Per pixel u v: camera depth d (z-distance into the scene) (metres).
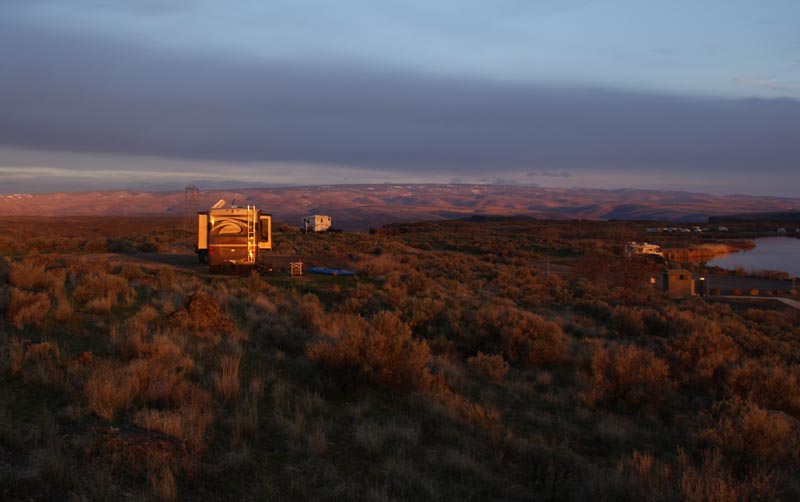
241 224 24.47
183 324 10.94
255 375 8.62
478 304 22.16
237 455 5.50
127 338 8.96
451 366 11.06
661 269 53.19
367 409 7.88
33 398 6.23
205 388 7.57
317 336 11.91
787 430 7.46
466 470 6.10
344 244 48.19
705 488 5.30
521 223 163.88
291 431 6.46
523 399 9.94
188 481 4.96
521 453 6.82
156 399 6.65
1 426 5.21
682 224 184.88
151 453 5.12
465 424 7.79
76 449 5.04
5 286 12.16
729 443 7.04
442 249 69.19
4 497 4.17
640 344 16.70
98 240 33.59
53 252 30.39
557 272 48.00
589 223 172.12
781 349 15.95
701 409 9.34
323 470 5.67
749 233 146.38
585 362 12.34
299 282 23.08
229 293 17.73
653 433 8.39
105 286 13.61
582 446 7.73
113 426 5.61
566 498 5.82
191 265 26.95
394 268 31.17
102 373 6.91
